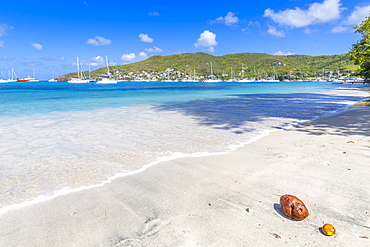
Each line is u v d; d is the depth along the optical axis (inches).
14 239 97.9
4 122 390.9
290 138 263.7
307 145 229.1
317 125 339.0
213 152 217.6
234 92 1497.3
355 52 1109.1
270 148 225.5
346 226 98.6
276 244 89.4
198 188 142.8
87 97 1040.2
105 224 107.5
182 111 535.2
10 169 181.2
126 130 323.9
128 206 123.6
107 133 305.1
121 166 185.8
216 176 160.7
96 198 133.6
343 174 153.1
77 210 120.7
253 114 477.1
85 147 240.7
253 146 235.0
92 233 101.0
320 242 89.5
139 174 168.7
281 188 137.5
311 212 110.3
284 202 112.0
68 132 312.5
